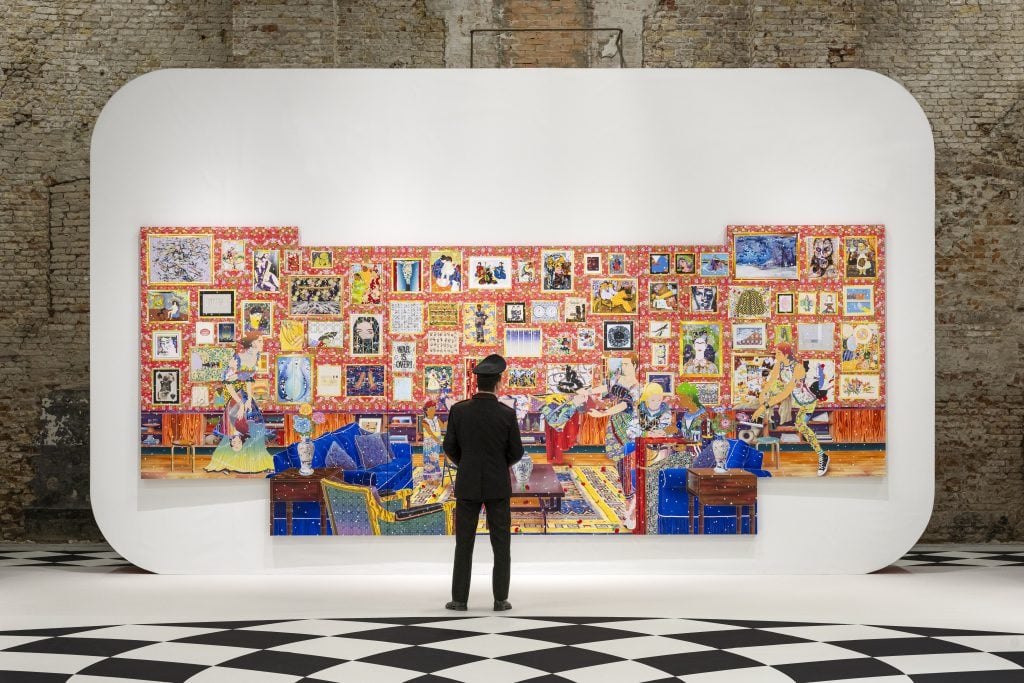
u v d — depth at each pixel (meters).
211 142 7.07
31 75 9.69
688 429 7.06
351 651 4.70
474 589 6.46
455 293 7.07
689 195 7.12
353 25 10.05
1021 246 9.51
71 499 9.55
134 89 7.06
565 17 10.17
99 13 9.75
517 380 7.06
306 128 7.09
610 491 7.04
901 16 9.67
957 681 4.12
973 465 9.46
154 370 7.00
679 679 4.19
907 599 6.12
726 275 7.09
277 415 7.02
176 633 5.10
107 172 7.03
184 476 6.99
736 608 5.81
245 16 9.40
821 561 7.04
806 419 7.05
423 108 7.11
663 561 7.07
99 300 7.01
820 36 9.45
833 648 4.75
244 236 7.04
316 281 7.05
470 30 10.13
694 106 7.13
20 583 6.74
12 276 9.64
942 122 9.61
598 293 7.08
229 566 7.02
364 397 7.05
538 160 7.12
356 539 7.04
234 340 7.04
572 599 6.11
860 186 7.11
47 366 9.62
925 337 7.09
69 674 4.24
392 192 7.09
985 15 9.64
